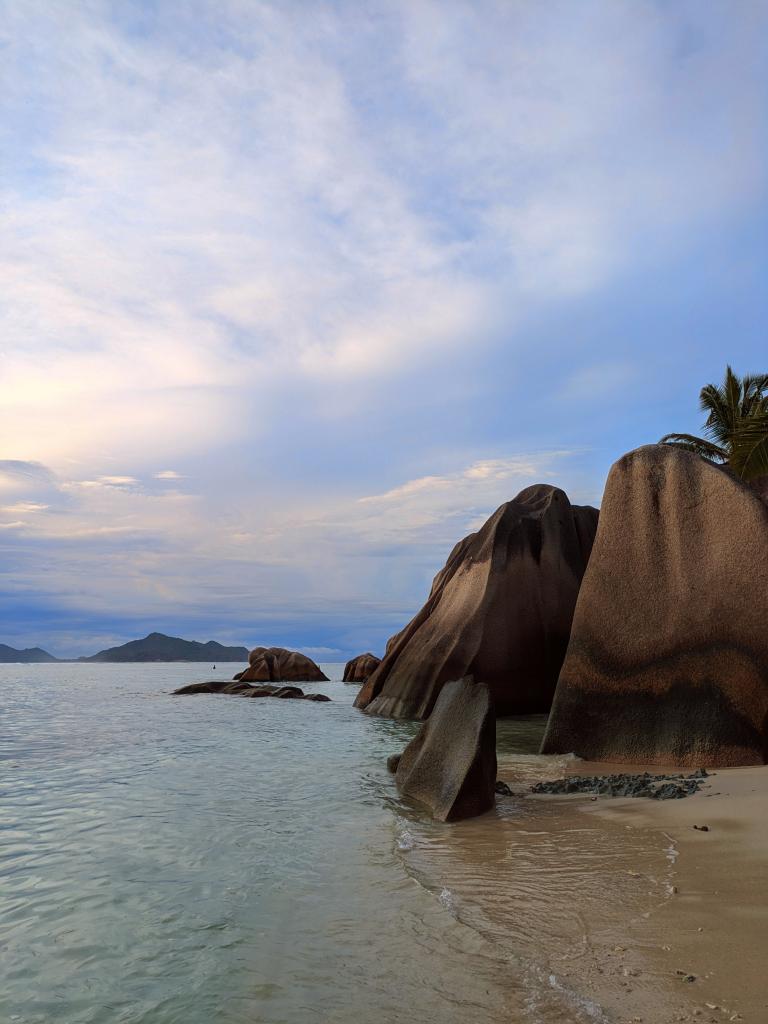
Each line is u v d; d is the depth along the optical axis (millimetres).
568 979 3797
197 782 10641
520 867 6012
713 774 10039
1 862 6504
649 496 13312
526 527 23375
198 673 86562
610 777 10164
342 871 6152
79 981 4172
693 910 4660
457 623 22203
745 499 12141
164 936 4793
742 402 33781
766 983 3588
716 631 11883
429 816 8344
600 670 13008
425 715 21109
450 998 3736
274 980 4090
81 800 9273
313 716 22406
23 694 35344
